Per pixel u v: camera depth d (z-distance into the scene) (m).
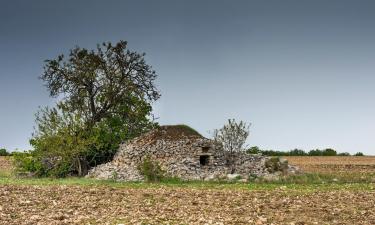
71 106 63.44
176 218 24.52
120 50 66.94
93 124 63.19
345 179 47.62
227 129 54.47
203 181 47.56
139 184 43.19
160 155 54.00
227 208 27.61
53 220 23.59
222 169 52.88
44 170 57.94
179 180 48.38
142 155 54.47
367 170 58.66
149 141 56.47
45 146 57.75
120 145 61.00
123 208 27.75
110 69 66.62
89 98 65.31
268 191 35.94
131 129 65.06
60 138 57.69
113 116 65.31
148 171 48.78
